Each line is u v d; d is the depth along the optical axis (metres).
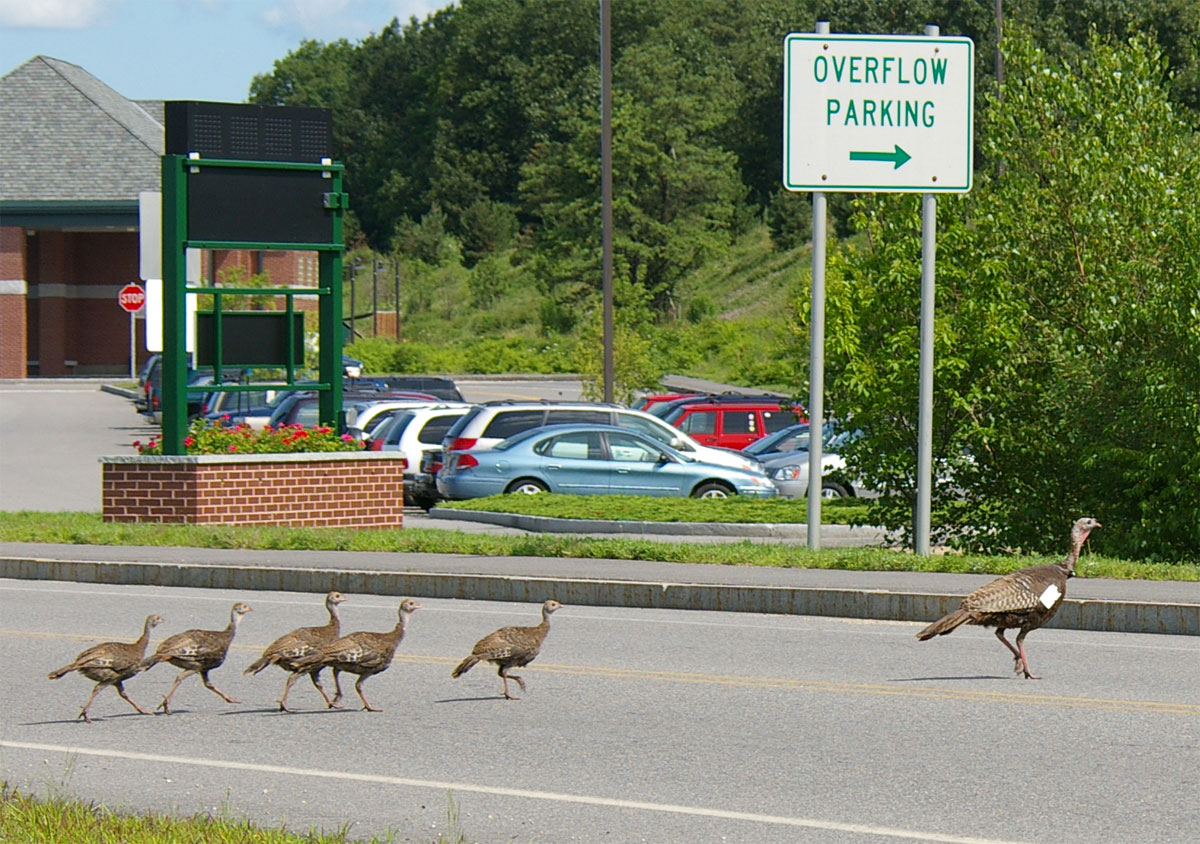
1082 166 69.06
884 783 28.05
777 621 49.38
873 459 71.25
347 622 49.19
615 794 27.30
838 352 70.00
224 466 75.06
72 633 46.78
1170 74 73.75
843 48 61.22
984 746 31.12
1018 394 69.50
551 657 42.28
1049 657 42.06
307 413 106.94
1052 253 70.50
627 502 87.88
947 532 72.12
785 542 76.50
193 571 59.59
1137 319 64.44
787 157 61.38
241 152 78.69
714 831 24.77
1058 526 69.12
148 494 75.06
